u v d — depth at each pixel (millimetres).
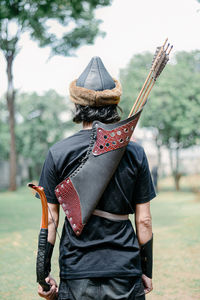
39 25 16906
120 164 1640
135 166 1659
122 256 1587
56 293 1743
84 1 9914
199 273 4617
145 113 25016
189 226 8281
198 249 5922
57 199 1688
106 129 1606
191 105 23969
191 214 10805
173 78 23984
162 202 15961
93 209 1602
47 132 43219
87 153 1627
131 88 25516
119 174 1633
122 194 1627
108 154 1603
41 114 44094
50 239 1699
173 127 25641
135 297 1588
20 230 7832
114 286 1550
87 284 1549
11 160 24656
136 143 1733
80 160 1642
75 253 1596
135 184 1689
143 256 1727
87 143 1659
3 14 9383
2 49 21547
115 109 1746
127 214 1664
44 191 1694
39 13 10055
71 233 1639
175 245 6289
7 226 8508
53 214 1706
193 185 22938
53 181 1686
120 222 1635
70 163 1645
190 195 20531
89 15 16719
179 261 5180
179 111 24234
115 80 1795
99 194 1600
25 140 41812
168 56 1731
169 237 7047
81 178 1613
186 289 4074
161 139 28859
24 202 15969
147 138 35906
